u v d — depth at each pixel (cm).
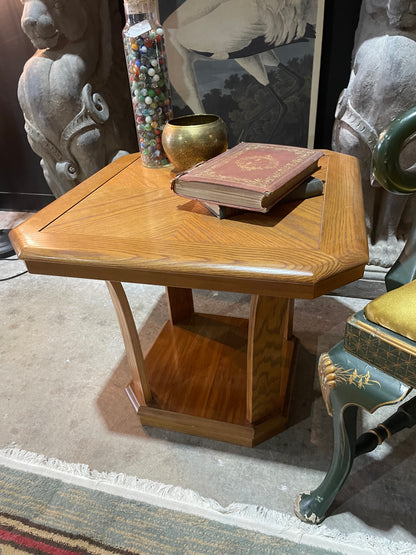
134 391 110
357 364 66
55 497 90
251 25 135
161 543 81
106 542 81
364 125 123
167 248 70
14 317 149
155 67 100
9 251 189
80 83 148
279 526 82
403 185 69
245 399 105
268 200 73
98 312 150
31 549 81
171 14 139
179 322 133
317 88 142
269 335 86
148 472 95
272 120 150
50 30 142
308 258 64
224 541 80
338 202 81
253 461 96
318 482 91
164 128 95
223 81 147
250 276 63
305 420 105
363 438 80
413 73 114
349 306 145
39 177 214
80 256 71
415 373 57
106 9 153
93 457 99
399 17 111
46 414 111
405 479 90
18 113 198
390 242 141
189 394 107
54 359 129
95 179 104
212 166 84
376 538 79
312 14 130
